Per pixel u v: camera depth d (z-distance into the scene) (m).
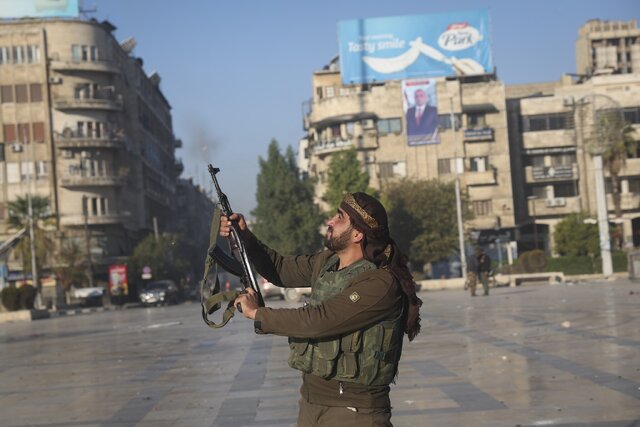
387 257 3.62
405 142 78.00
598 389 8.46
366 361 3.44
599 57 123.44
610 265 44.56
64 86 73.75
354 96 78.25
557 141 79.00
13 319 45.50
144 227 85.81
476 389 8.92
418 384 9.56
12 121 73.31
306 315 3.39
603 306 21.34
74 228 73.75
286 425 7.53
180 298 73.31
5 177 73.00
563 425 6.86
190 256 83.50
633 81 82.06
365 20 77.81
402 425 7.20
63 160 73.56
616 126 43.66
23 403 10.02
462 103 77.88
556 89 83.12
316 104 80.56
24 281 68.88
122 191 76.75
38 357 17.05
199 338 19.36
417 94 75.25
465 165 77.56
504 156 77.75
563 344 12.85
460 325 18.06
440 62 77.62
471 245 63.84
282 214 68.81
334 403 3.46
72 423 8.35
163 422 8.09
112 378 12.18
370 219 3.59
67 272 66.44
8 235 72.69
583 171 78.19
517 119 79.62
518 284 46.81
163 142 107.38
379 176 77.94
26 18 74.19
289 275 3.97
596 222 65.62
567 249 66.00
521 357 11.53
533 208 78.75
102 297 69.25
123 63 84.38
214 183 3.98
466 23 77.50
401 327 3.55
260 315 3.47
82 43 74.44
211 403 9.09
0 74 73.31
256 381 10.73
